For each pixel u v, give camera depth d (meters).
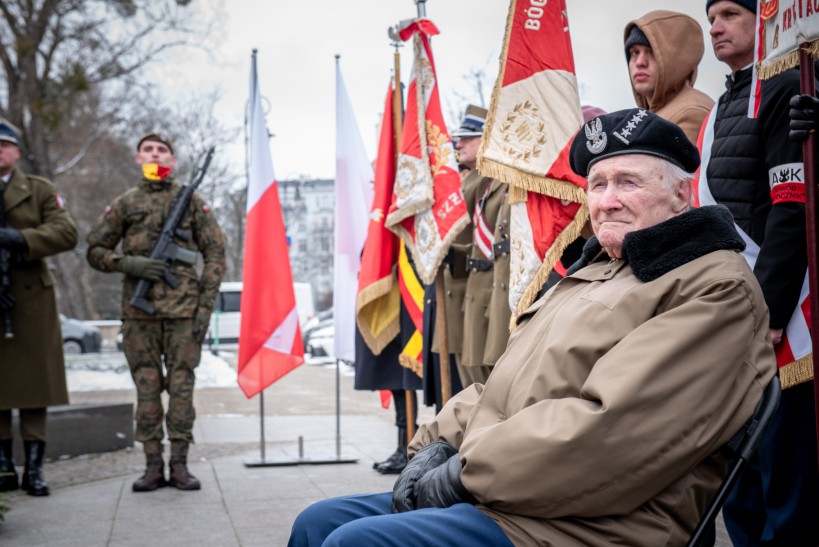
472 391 2.92
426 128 5.70
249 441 8.92
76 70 22.22
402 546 2.24
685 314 2.28
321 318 36.09
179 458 6.47
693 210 2.46
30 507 5.88
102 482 6.77
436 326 5.82
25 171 24.05
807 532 3.41
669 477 2.21
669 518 2.26
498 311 4.98
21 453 7.48
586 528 2.25
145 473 6.45
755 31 3.76
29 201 6.61
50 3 22.30
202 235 6.77
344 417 11.23
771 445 3.41
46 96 23.12
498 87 4.72
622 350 2.28
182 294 6.57
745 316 2.29
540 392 2.43
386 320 6.77
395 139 6.71
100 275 58.91
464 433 2.80
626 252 2.48
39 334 6.52
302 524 2.64
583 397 2.28
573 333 2.45
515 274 4.63
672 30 4.63
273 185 7.35
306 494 6.15
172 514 5.59
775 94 3.48
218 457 7.94
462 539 2.24
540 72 4.65
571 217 4.52
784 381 3.33
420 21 5.75
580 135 2.69
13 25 22.47
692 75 4.73
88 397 14.19
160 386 6.60
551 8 4.70
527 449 2.23
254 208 7.29
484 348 5.28
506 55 4.73
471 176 5.91
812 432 3.36
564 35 4.69
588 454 2.18
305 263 77.94
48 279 6.64
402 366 6.76
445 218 5.53
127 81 24.55
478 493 2.30
